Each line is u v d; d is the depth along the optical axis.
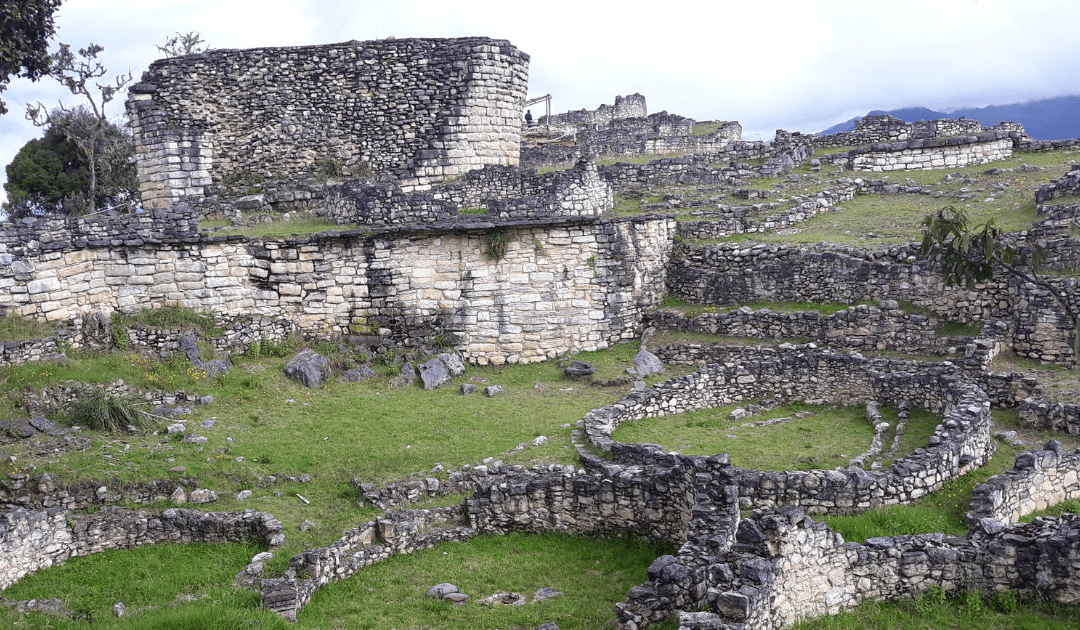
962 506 14.96
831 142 35.66
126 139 40.53
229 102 30.67
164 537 15.95
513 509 16.34
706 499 14.33
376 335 24.89
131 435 18.50
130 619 12.98
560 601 13.58
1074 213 23.17
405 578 14.67
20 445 17.53
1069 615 11.98
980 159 33.12
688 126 51.25
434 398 22.03
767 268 25.53
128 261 22.75
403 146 31.02
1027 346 21.42
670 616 11.99
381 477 17.36
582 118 59.16
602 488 15.87
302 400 21.27
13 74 28.27
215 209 28.98
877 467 16.16
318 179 30.72
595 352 25.31
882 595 12.62
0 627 12.83
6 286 20.95
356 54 30.75
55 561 15.32
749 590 11.19
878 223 27.70
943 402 18.97
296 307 24.52
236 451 18.17
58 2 29.00
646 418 20.50
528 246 25.00
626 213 29.28
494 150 31.52
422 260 24.83
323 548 14.54
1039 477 15.30
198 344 22.38
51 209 38.97
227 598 13.68
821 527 12.27
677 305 26.59
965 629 11.81
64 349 21.05
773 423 19.95
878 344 22.86
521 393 22.53
